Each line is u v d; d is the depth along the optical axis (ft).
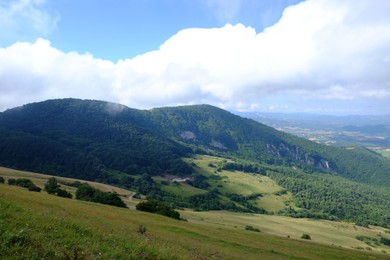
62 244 46.85
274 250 195.83
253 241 229.66
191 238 172.24
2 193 110.52
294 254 197.36
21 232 44.93
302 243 282.15
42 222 56.24
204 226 290.15
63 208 143.33
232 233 268.62
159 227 190.70
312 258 194.59
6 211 56.54
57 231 53.06
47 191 392.88
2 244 39.73
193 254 79.05
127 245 55.47
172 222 257.14
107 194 394.93
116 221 152.76
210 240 183.83
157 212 353.51
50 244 44.52
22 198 126.41
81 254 44.62
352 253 259.60
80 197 398.01
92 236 57.06
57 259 41.45
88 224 75.15
